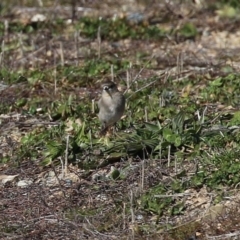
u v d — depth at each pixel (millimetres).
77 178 11570
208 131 12211
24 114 13930
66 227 10367
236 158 11461
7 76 15352
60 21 18562
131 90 14547
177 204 10617
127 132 12688
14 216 10719
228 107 13633
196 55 16609
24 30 18203
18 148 12602
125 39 17625
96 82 15141
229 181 10945
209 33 17875
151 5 19594
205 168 11352
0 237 10234
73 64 16078
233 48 17047
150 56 16484
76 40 16734
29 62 16406
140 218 10453
